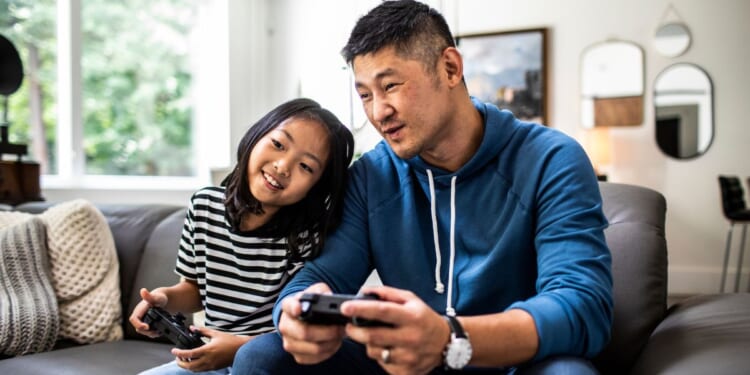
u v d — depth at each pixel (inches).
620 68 157.6
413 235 40.2
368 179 42.9
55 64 119.3
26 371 47.8
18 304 55.1
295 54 172.2
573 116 161.3
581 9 160.4
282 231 44.8
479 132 40.1
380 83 35.5
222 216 46.9
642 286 40.4
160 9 147.6
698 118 152.7
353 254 40.7
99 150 131.0
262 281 45.8
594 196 34.7
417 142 36.2
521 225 36.5
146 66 143.9
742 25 148.9
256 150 43.5
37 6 116.0
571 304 29.5
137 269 64.1
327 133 43.0
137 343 57.4
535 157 37.2
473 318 28.1
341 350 34.5
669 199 155.6
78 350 53.8
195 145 157.8
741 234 150.2
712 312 36.9
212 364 38.6
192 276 48.6
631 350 38.8
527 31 162.6
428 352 26.1
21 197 88.3
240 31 162.4
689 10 152.8
